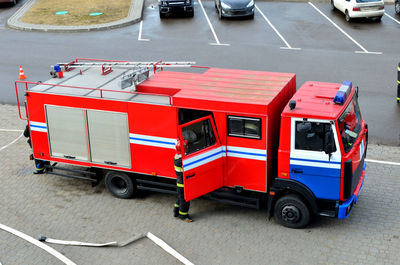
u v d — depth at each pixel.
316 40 21.95
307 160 8.88
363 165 9.92
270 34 23.00
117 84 10.95
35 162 11.77
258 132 9.05
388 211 9.96
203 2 29.39
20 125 14.80
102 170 11.42
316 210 9.16
